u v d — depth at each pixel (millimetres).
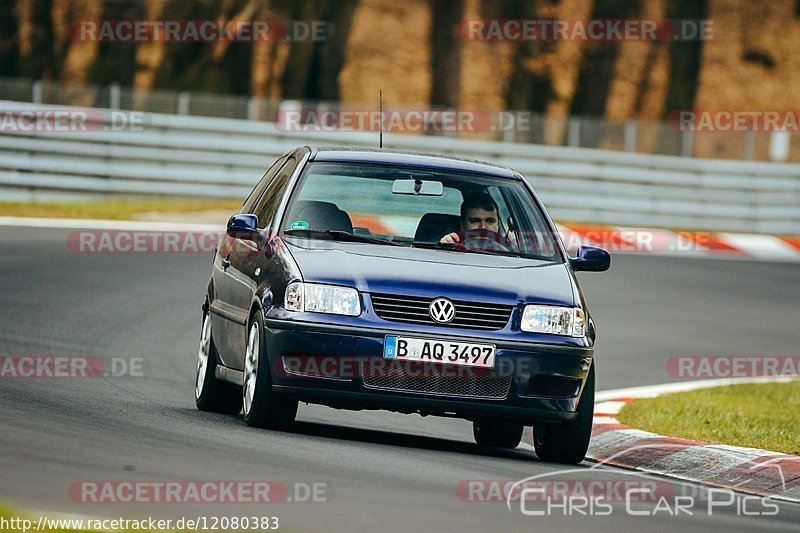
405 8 145875
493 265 30609
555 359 29125
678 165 99188
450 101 118500
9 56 143500
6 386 34219
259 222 33219
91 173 86375
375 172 32875
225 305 32969
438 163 33531
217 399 33562
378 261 29734
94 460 23656
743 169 100312
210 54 142625
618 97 153625
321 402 28797
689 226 99438
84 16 143250
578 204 97250
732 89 156750
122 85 142125
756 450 31469
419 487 23766
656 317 61938
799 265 84438
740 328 61219
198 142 89438
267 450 26328
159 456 24516
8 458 23203
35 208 80812
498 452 31938
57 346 43438
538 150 96938
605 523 22234
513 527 20953
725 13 158750
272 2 141500
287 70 143000
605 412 38312
